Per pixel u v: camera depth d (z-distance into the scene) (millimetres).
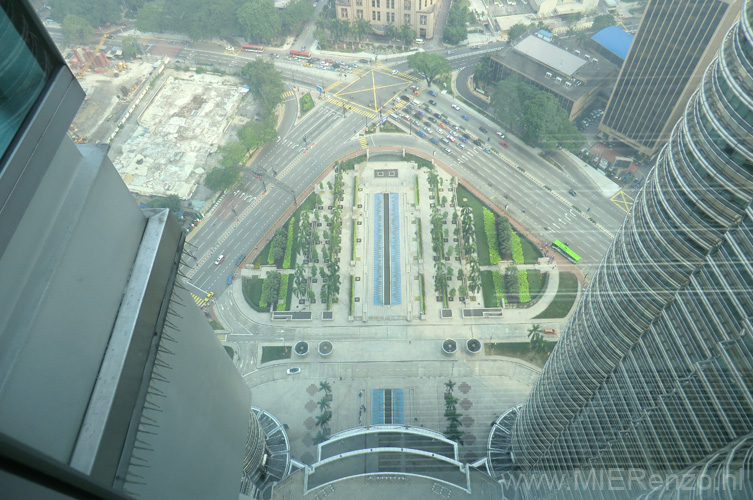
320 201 169750
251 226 163250
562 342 84500
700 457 49500
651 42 135375
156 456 18203
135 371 16516
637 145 166125
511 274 150000
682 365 53219
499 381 132125
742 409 43656
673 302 54562
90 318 15508
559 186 172500
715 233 47469
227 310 145375
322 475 93688
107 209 16797
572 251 155625
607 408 70375
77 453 14055
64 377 14125
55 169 14758
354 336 140875
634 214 62500
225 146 170375
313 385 131750
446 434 121250
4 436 8391
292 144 194000
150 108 180875
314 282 151875
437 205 171750
